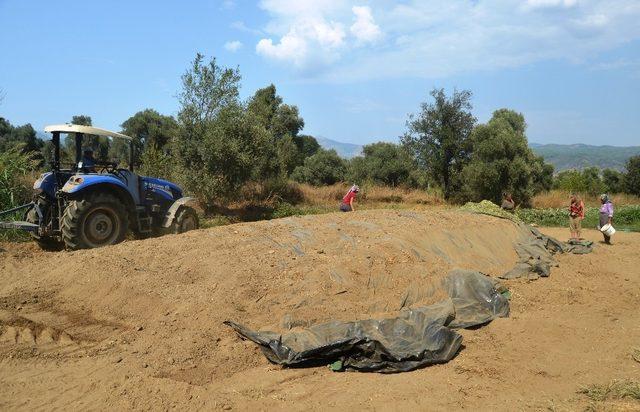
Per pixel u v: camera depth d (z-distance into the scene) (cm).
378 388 466
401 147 2997
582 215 1491
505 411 435
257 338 530
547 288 863
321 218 963
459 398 454
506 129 2833
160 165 1828
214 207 1858
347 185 2770
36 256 863
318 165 3081
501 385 489
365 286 675
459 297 704
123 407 410
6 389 432
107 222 957
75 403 413
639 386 480
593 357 578
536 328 653
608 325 698
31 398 419
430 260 809
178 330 545
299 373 493
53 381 448
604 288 900
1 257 839
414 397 450
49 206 979
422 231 908
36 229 957
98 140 1072
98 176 937
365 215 1021
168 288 635
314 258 732
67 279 674
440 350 537
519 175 2675
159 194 1105
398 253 777
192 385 452
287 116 3147
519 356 566
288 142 2855
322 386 468
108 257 722
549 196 3017
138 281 645
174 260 708
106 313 598
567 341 625
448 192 2845
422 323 572
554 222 2139
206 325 555
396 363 513
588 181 3575
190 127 1769
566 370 538
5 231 1107
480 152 2739
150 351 507
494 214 1266
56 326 560
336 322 557
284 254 735
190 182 1734
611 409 438
